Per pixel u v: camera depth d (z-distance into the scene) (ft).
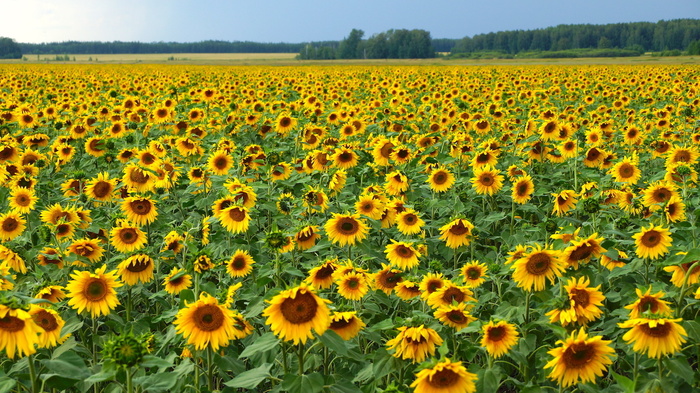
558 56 587.27
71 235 24.56
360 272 19.30
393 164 37.76
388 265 21.20
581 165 37.91
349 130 46.21
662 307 15.34
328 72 158.20
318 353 18.65
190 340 14.61
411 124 52.01
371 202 26.17
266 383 19.79
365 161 43.06
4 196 29.78
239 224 23.90
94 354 19.17
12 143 40.40
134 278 20.77
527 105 71.05
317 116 55.47
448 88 91.15
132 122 48.98
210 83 95.91
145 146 42.70
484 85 95.96
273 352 17.47
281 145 46.34
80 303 17.22
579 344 13.76
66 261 21.95
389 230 28.63
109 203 30.40
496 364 18.57
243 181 29.19
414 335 14.88
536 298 18.44
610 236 21.81
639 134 45.19
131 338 12.74
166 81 99.86
